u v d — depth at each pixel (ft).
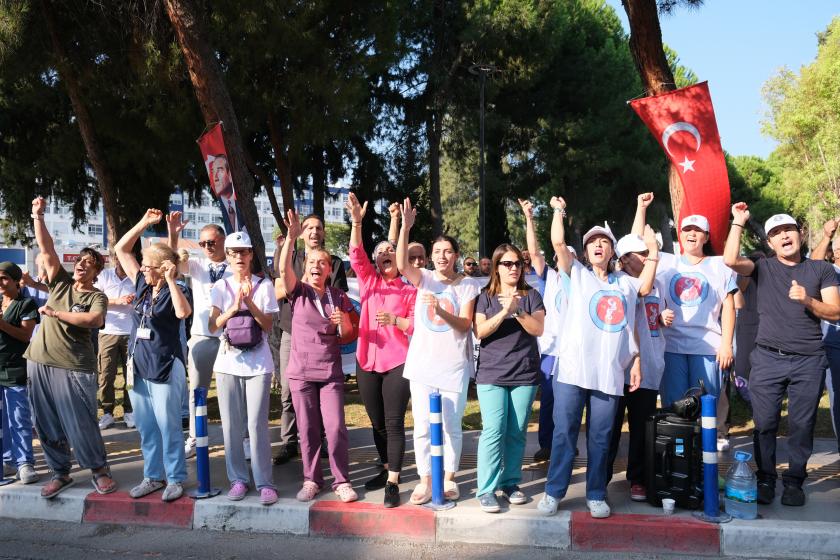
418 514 14.78
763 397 15.37
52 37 39.14
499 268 15.24
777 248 15.43
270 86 45.55
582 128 78.64
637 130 85.40
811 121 94.43
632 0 29.07
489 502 14.80
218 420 25.12
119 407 27.61
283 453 19.35
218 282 16.51
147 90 39.52
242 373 15.81
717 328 17.08
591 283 14.88
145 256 16.44
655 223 94.89
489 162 85.76
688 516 14.32
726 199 25.07
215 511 15.58
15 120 54.13
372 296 17.06
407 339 16.66
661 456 14.92
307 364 15.96
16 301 17.79
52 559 14.07
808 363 14.92
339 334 16.44
